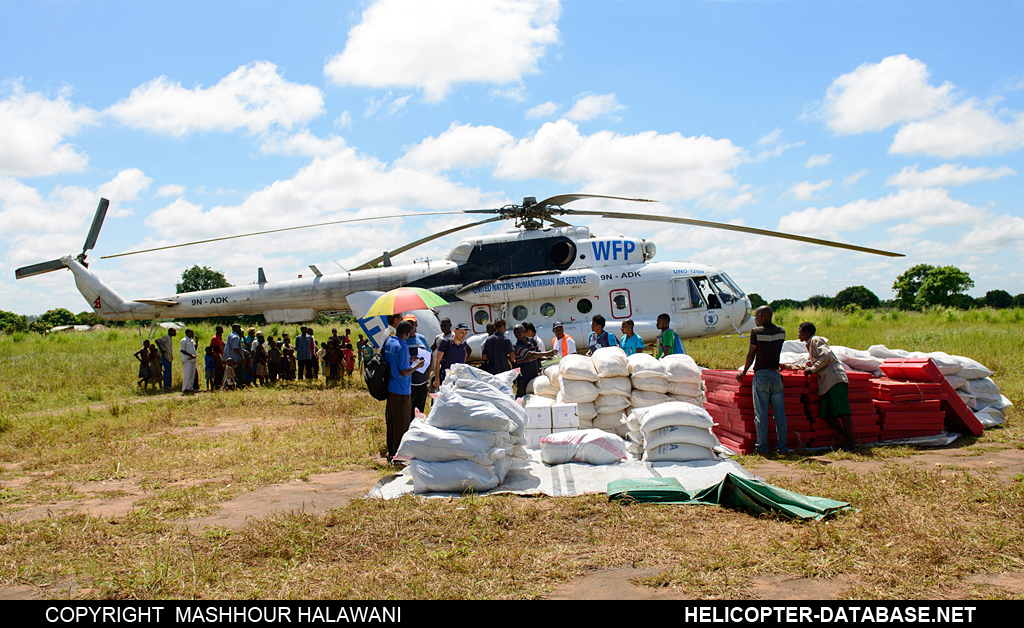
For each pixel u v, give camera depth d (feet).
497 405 18.52
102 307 53.98
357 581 10.94
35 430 30.09
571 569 11.26
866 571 10.73
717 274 44.68
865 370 25.40
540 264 43.32
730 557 11.42
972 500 14.46
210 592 10.68
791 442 22.44
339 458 22.44
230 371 48.91
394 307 28.09
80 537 13.73
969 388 25.25
